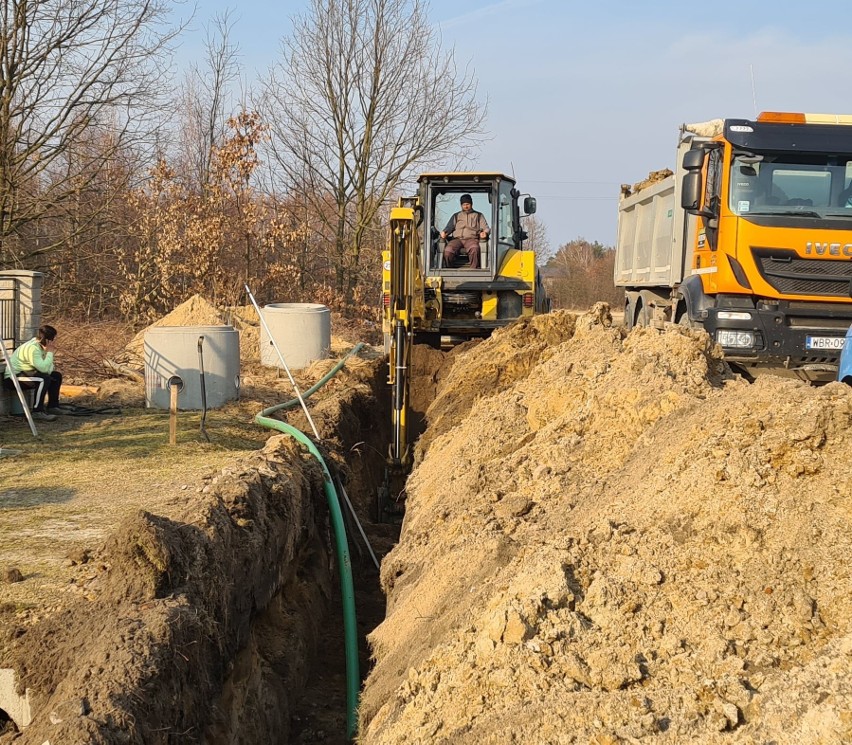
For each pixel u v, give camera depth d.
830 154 10.45
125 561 5.00
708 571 3.79
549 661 3.57
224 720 4.89
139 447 9.49
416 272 11.98
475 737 3.36
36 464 8.70
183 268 24.42
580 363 7.34
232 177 26.91
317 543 8.17
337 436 10.29
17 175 19.98
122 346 18.53
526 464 5.94
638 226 15.41
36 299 12.55
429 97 30.69
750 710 3.09
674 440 4.98
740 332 10.56
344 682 6.76
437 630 4.44
